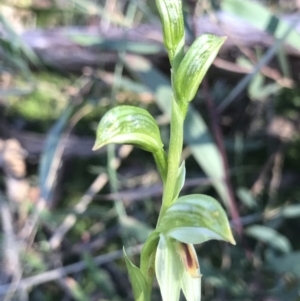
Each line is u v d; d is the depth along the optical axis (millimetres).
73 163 215
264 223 181
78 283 192
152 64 176
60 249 196
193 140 152
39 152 208
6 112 215
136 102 208
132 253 163
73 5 179
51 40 173
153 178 204
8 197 198
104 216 193
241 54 169
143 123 72
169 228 76
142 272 82
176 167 75
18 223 194
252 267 162
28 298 186
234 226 162
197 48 71
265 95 198
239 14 142
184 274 79
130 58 169
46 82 194
